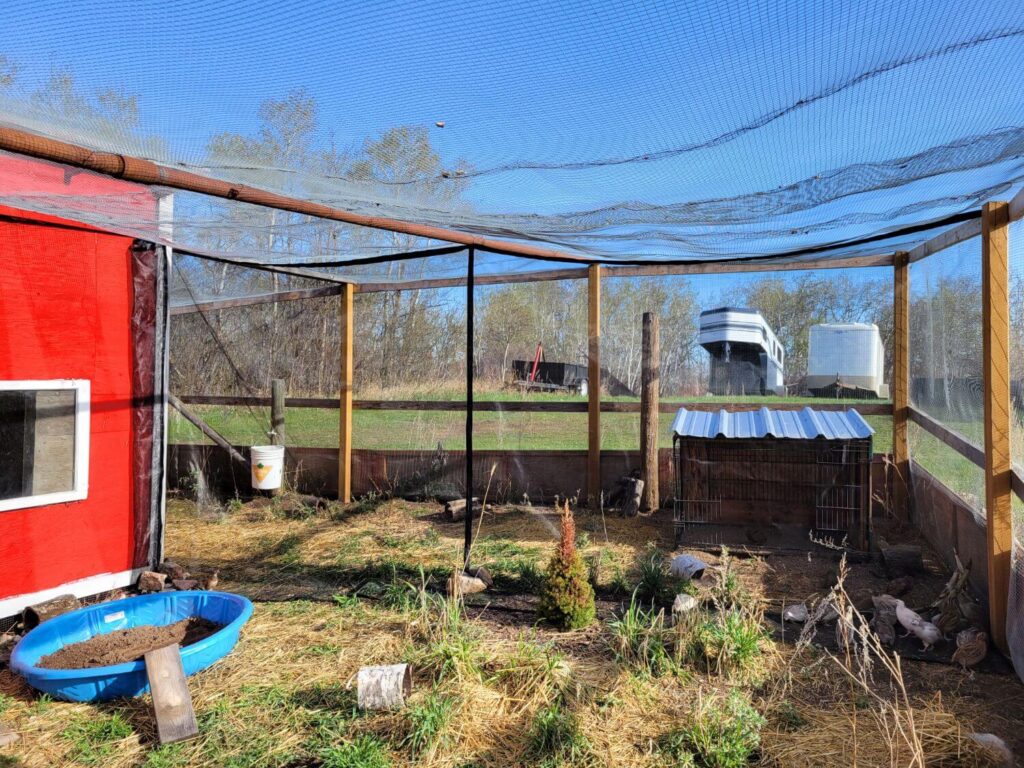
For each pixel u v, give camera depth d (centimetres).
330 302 821
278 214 398
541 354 761
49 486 456
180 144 255
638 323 739
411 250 536
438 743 282
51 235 453
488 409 764
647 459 704
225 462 847
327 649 381
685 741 283
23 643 357
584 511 716
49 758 282
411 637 393
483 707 314
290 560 563
